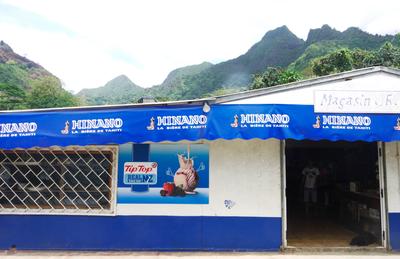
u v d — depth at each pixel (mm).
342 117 7453
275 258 7465
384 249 7961
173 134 7426
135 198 8078
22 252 7902
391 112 7469
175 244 7973
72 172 8219
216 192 8047
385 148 8117
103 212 8062
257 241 7938
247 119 7418
